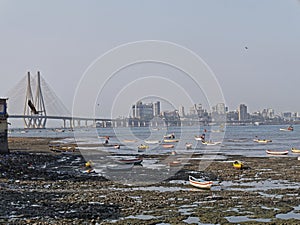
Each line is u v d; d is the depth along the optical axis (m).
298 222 21.09
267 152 62.59
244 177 37.03
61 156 56.84
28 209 23.50
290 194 28.47
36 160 49.69
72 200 26.12
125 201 26.00
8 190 29.06
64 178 35.69
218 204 25.30
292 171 40.88
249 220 21.55
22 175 36.34
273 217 22.16
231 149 71.81
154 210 23.77
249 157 56.62
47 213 22.67
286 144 84.31
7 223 20.48
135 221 21.31
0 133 53.56
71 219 21.50
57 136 130.00
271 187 31.55
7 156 50.19
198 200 26.53
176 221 21.41
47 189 30.11
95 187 31.39
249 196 27.80
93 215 22.42
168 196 27.81
